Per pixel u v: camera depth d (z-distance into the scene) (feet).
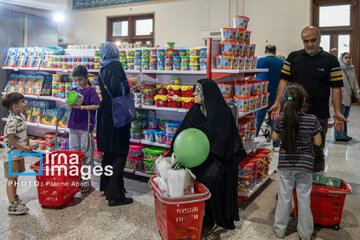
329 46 38.24
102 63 10.61
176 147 8.38
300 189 8.33
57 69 15.29
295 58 10.39
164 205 7.59
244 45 11.56
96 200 11.12
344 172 14.29
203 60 11.12
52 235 8.75
